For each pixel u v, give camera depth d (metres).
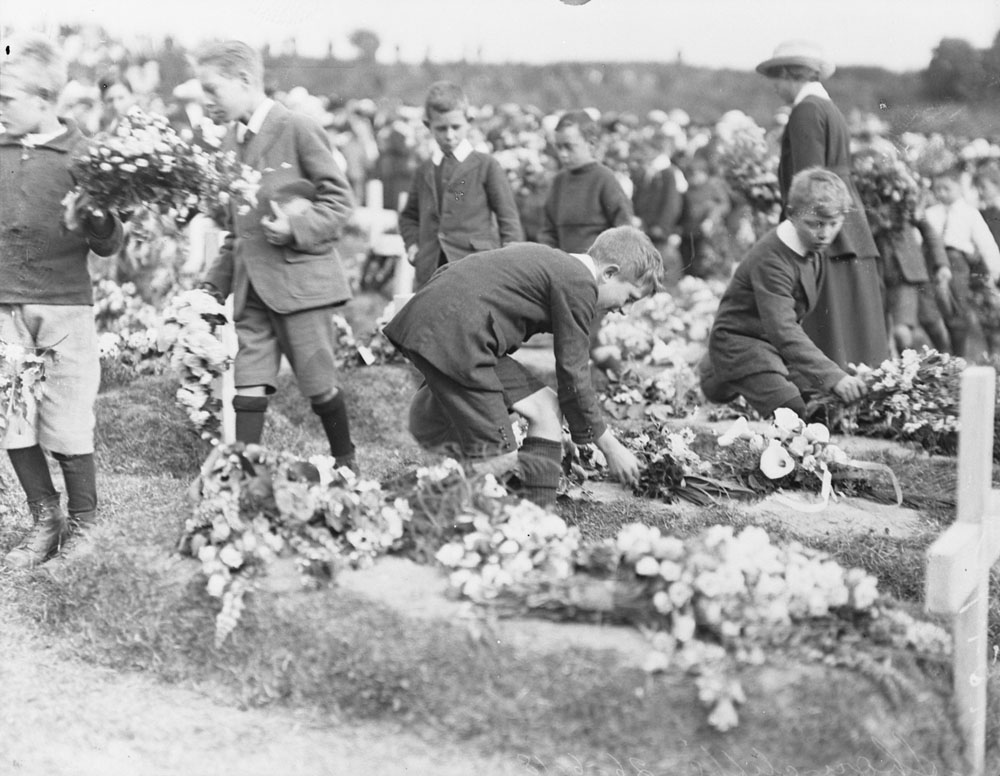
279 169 5.18
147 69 11.27
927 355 6.76
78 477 4.89
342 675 3.55
